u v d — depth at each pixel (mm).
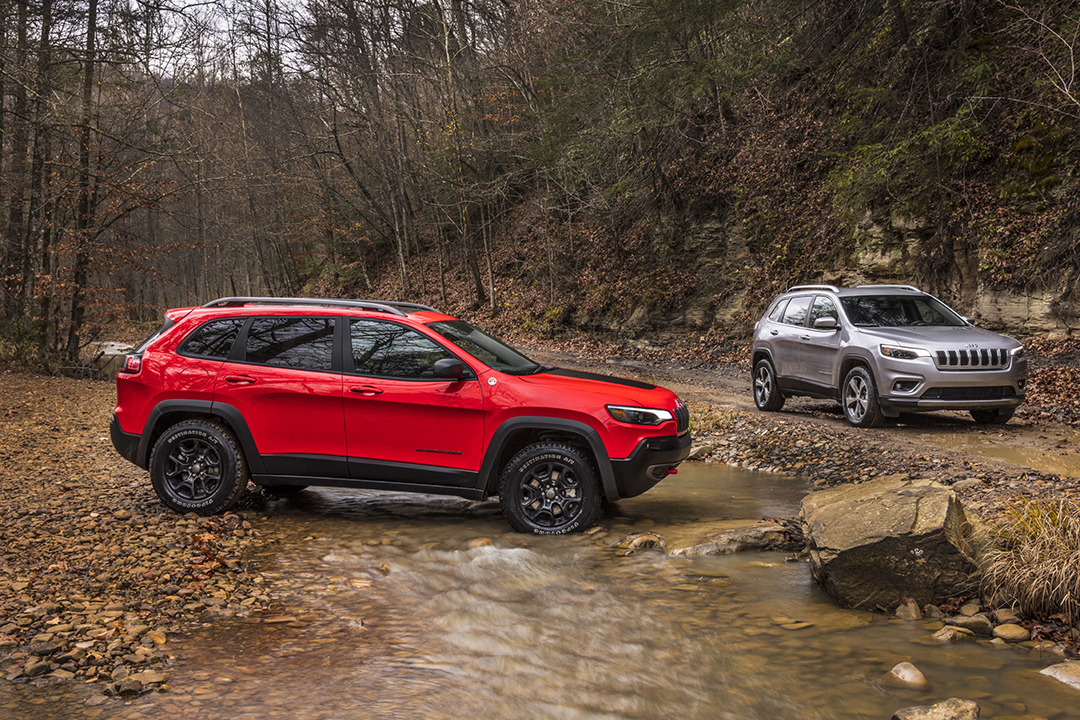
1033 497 6145
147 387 6516
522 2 30125
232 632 4098
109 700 3289
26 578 4762
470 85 33000
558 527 6035
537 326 29312
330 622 4254
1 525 5910
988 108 15938
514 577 5012
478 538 5914
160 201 22031
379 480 6285
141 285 38562
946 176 16156
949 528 4465
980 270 15203
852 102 19734
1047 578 4164
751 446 9922
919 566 4398
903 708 3096
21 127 18609
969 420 11016
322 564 5293
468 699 3316
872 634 4055
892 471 7875
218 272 58344
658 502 7234
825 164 20656
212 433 6383
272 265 53375
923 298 11461
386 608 4469
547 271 30719
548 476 6098
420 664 3693
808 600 4605
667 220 25172
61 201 20328
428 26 34906
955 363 9711
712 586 4848
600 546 5711
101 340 24438
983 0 16969
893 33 18406
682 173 24953
